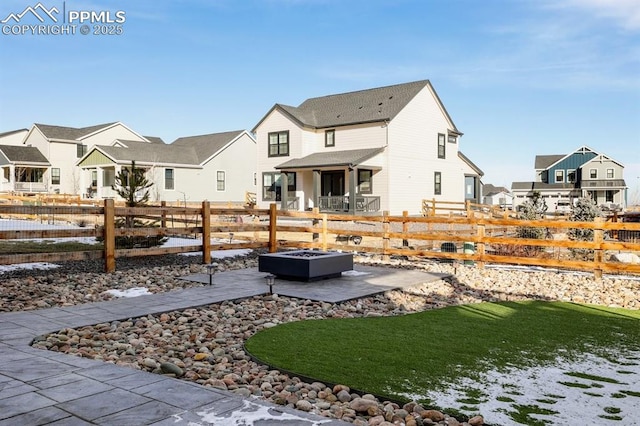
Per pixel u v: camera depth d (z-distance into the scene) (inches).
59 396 140.3
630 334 230.1
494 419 138.9
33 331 218.1
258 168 1216.8
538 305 298.8
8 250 473.1
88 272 373.4
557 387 162.7
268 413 130.4
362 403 147.6
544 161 2156.7
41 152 1654.8
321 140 1149.7
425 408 145.9
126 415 127.6
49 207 350.9
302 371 176.2
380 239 695.7
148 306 272.4
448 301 314.8
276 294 313.0
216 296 300.7
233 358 195.9
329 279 371.9
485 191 2783.0
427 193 1162.0
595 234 385.4
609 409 145.9
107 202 368.8
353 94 1229.1
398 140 1074.1
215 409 132.3
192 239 645.3
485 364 184.9
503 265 467.2
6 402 135.6
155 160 1318.9
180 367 181.3
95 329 229.1
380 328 237.8
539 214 707.4
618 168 1908.2
